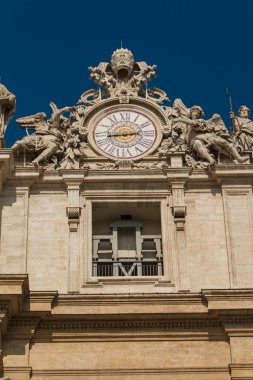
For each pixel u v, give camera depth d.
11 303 31.61
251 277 33.66
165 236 34.50
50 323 32.47
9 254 33.97
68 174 35.38
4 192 35.12
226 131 36.81
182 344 32.28
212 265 33.97
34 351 32.09
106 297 32.56
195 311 32.44
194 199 35.25
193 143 36.38
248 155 36.69
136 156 36.38
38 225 34.69
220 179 35.34
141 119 37.28
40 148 36.16
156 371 31.72
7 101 36.81
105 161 36.31
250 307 32.19
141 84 38.28
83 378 31.61
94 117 37.25
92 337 32.34
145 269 35.31
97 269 35.25
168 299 32.59
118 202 35.31
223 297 32.31
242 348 31.97
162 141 36.75
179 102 37.62
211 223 34.78
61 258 34.06
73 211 34.78
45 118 37.16
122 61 38.41
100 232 36.22
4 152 34.72
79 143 36.69
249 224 34.66
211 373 31.72
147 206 35.47
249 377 31.41
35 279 33.62
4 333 31.95
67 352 32.12
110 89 38.12
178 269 33.78
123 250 35.81
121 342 32.34
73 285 33.44
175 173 35.38
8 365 31.59
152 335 32.38
